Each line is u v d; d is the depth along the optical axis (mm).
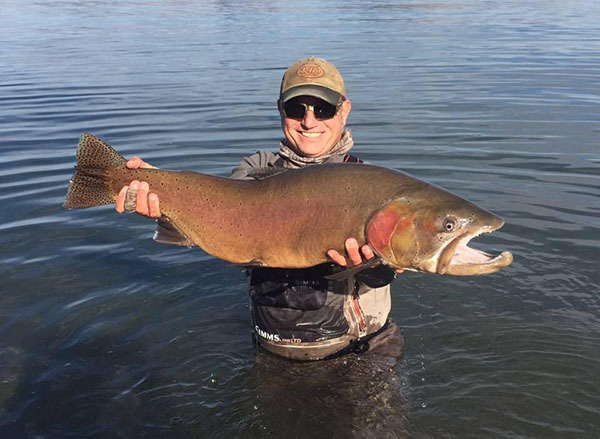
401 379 1168
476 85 3789
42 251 1706
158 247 1755
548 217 1837
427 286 1539
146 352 1279
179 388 1158
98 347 1295
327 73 1160
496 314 1399
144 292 1514
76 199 1028
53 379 1184
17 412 1086
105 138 2705
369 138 2643
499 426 1040
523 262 1603
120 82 4047
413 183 919
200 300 1486
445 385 1151
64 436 1026
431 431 1033
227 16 9820
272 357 1228
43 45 6016
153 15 10133
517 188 2057
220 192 990
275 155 1233
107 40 6441
